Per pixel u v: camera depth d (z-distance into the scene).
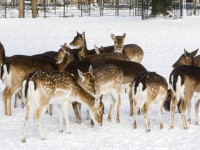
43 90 10.70
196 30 39.38
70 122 13.07
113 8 65.62
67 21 43.84
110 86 13.07
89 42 32.66
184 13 65.81
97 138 11.19
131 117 13.80
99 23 42.53
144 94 11.62
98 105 12.05
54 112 14.48
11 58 14.01
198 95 12.44
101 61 15.02
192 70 12.03
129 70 14.52
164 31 38.53
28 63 14.10
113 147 10.27
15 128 12.15
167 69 23.31
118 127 12.40
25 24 40.81
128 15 54.91
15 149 10.10
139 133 11.66
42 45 31.61
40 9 58.66
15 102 15.07
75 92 11.69
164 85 11.91
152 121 13.09
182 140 10.85
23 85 10.83
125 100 16.58
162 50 30.33
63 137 11.23
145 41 33.91
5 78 13.89
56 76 11.16
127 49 20.20
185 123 11.96
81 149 10.13
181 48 31.16
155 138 11.09
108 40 33.62
